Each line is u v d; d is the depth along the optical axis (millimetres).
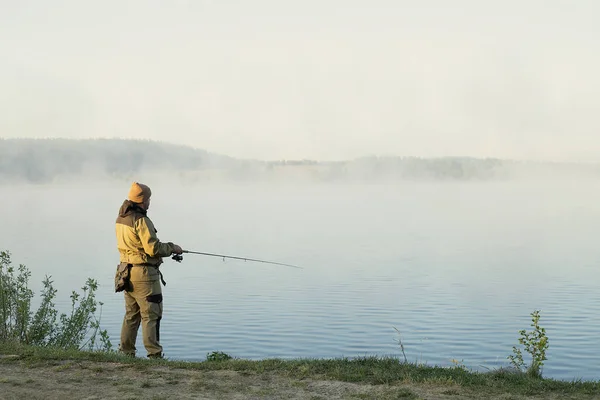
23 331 10250
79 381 6836
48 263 66000
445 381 6852
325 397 6352
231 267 61781
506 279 50438
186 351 23812
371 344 25281
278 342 25562
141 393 6406
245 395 6402
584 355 21766
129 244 8758
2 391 6430
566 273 54000
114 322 27906
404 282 48750
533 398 6387
